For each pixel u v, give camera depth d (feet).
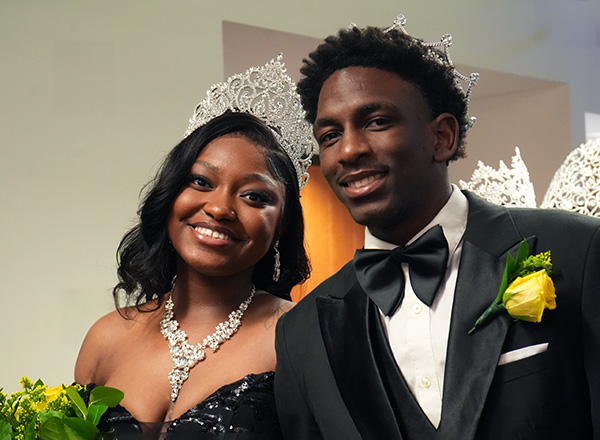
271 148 7.76
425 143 5.31
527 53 17.98
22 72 12.58
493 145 19.66
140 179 13.24
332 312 5.83
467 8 16.99
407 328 5.38
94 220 12.87
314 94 5.84
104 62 13.10
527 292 4.82
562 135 18.76
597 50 19.33
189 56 13.79
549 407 4.78
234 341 7.59
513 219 5.40
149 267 7.96
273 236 7.89
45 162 12.63
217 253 7.41
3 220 12.30
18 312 12.28
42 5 12.77
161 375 7.45
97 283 12.80
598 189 7.58
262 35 14.69
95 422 6.75
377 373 5.33
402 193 5.23
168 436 6.90
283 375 6.07
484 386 4.88
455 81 5.57
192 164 7.57
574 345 4.86
